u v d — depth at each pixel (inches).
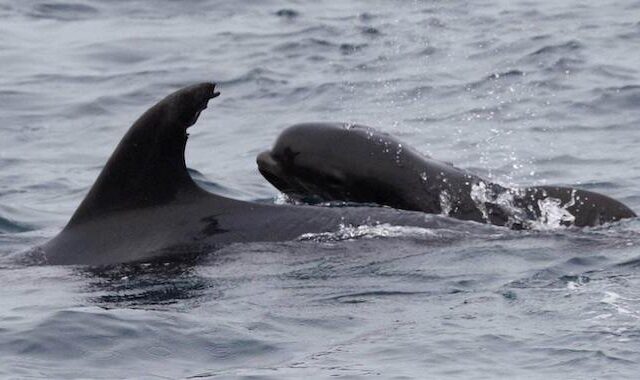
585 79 3083.2
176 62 3479.3
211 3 4311.0
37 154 2709.2
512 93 3021.7
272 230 1694.1
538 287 1530.5
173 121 1658.5
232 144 2733.8
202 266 1617.9
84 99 3132.4
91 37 3818.9
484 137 2674.7
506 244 1676.9
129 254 1653.5
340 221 1721.2
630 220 1795.0
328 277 1587.1
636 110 2832.2
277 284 1569.9
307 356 1370.6
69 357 1379.2
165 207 1696.6
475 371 1311.5
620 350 1334.9
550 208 1804.9
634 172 2369.6
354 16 3991.1
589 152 2534.5
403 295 1529.3
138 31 3892.7
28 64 3484.3
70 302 1529.3
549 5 3983.8
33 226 2118.6
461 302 1497.3
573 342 1360.7
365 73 3275.1
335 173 1833.2
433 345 1376.7
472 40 3553.2
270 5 4274.1
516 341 1375.5
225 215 1705.2
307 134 1862.7
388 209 1759.4
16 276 1628.9
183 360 1376.7
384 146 1843.0
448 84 3127.5
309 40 3656.5
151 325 1445.6
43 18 4114.2
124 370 1350.9
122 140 1685.5
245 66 3388.3
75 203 2294.5
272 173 1873.8
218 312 1488.7
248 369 1344.7
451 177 1829.5
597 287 1517.0
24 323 1455.5
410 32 3710.6
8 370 1341.0
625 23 3656.5
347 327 1441.9
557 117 2810.0
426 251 1657.2
